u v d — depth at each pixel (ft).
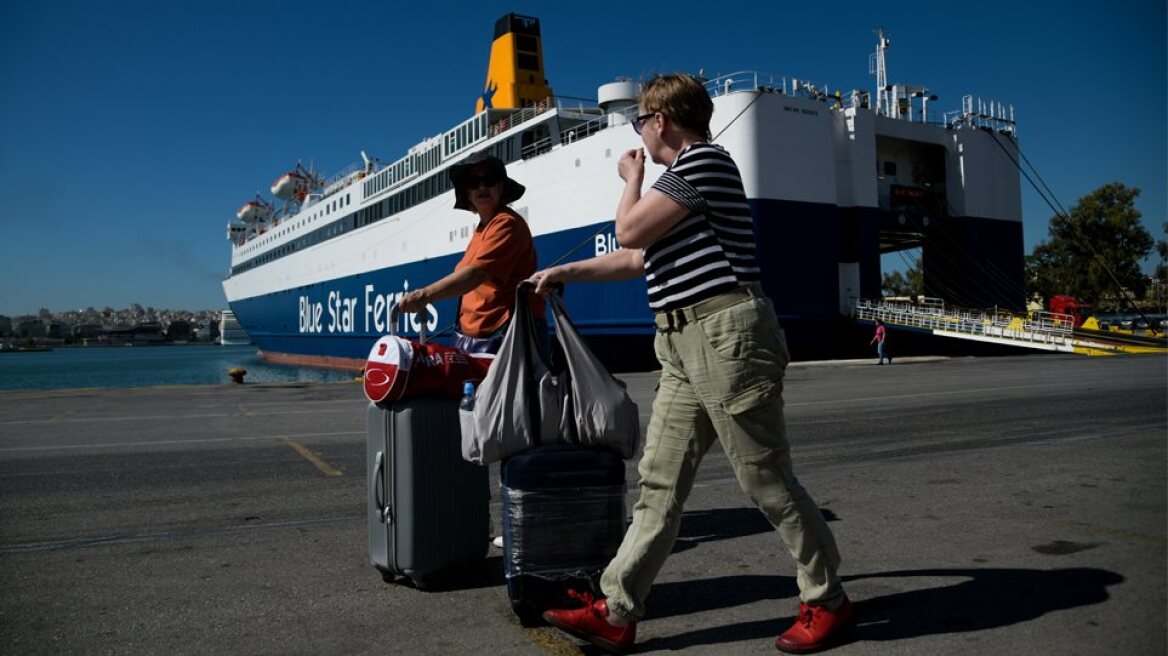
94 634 7.64
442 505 8.84
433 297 9.04
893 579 8.70
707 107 6.97
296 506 13.67
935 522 11.30
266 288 160.45
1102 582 8.25
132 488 15.34
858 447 19.17
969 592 8.13
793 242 69.67
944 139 87.35
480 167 9.46
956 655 6.53
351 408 32.35
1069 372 47.73
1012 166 90.48
